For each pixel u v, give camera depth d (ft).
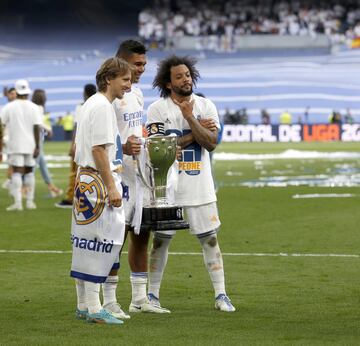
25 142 98.27
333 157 217.36
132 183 46.09
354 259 63.98
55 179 148.77
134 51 46.47
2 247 70.54
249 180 145.07
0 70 388.37
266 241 73.36
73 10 457.27
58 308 47.21
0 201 110.32
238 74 383.65
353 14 452.35
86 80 380.58
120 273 59.06
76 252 42.83
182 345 38.14
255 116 361.71
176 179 46.44
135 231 45.24
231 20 453.17
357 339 39.40
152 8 458.50
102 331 41.27
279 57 419.95
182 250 68.49
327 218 89.40
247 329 41.70
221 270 47.75
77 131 43.09
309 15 447.83
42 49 437.58
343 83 374.84
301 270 59.41
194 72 48.55
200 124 47.39
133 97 46.65
